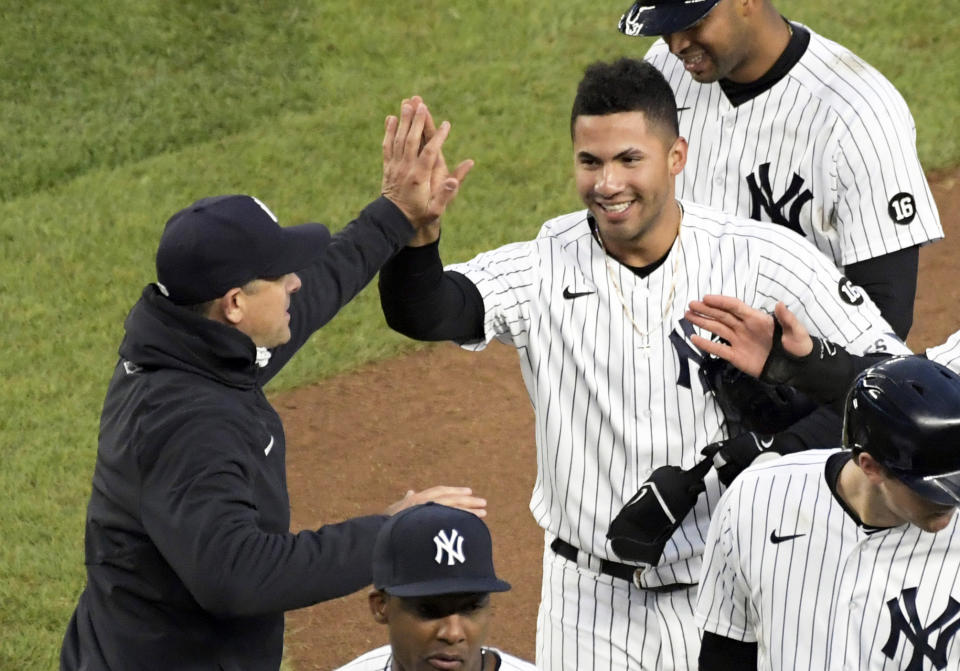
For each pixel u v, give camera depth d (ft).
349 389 97.66
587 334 50.01
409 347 102.63
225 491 40.04
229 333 42.14
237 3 144.05
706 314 46.42
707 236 50.14
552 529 52.21
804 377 46.06
